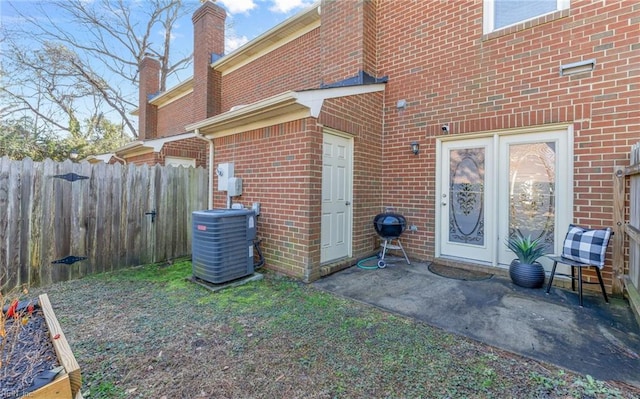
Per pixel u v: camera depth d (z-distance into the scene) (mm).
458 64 4824
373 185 5551
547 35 4062
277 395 1906
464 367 2195
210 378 2074
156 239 5344
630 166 3164
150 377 2082
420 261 5223
